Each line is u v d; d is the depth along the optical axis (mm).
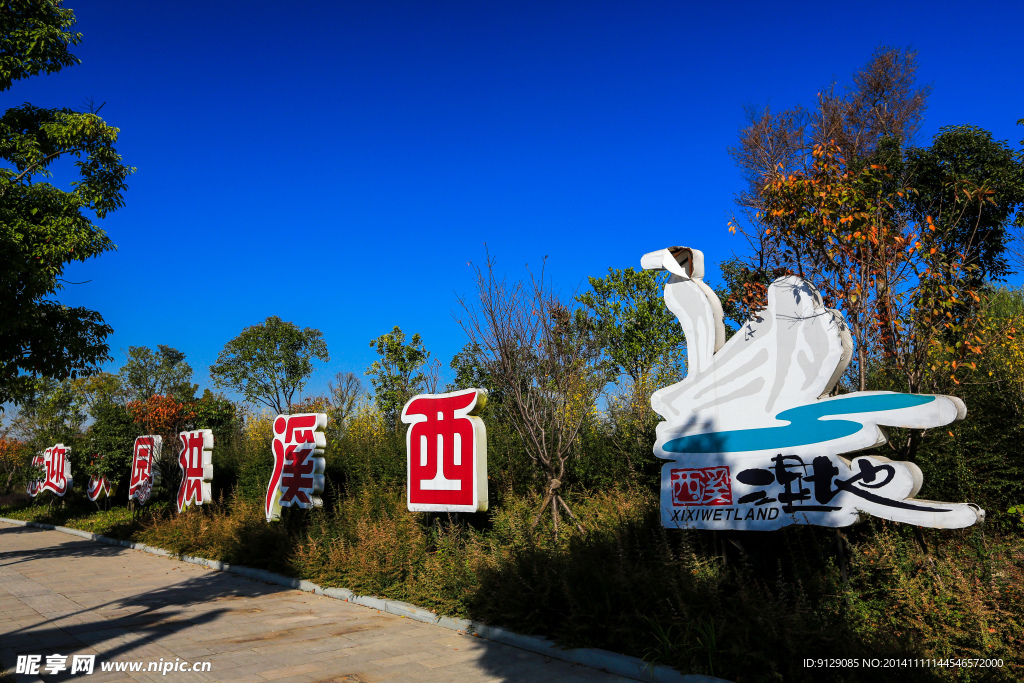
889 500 5566
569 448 9594
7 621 7684
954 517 5246
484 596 6828
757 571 6320
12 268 9586
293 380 59781
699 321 6961
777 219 7016
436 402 9344
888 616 5188
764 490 6230
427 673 5504
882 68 23141
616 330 17203
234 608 8242
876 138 21828
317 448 11430
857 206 6668
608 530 7570
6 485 35281
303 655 6098
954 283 6566
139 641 6664
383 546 8773
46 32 14047
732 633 4977
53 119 15445
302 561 9789
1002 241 13203
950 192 11273
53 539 17375
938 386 6793
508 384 9562
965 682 4332
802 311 6254
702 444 6684
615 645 5688
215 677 5496
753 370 6496
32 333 11617
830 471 5898
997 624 4688
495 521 9328
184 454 16031
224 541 11945
